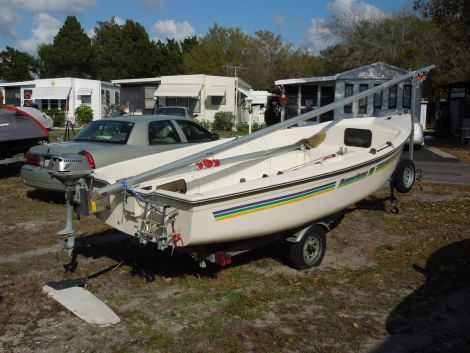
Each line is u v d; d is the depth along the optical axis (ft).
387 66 74.49
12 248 19.10
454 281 16.31
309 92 79.66
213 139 29.04
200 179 19.70
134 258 18.19
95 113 113.19
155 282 15.98
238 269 17.28
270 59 201.26
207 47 188.85
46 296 14.62
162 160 19.06
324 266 17.76
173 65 182.80
